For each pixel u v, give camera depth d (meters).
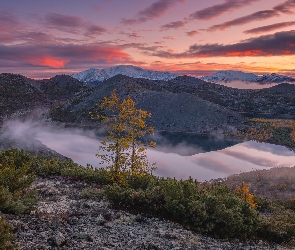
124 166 22.25
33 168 24.50
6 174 12.50
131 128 22.42
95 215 11.67
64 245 7.50
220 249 9.83
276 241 13.25
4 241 6.27
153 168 23.22
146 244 8.96
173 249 8.95
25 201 10.55
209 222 12.06
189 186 14.59
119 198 13.94
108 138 22.38
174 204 12.62
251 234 12.97
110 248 8.11
